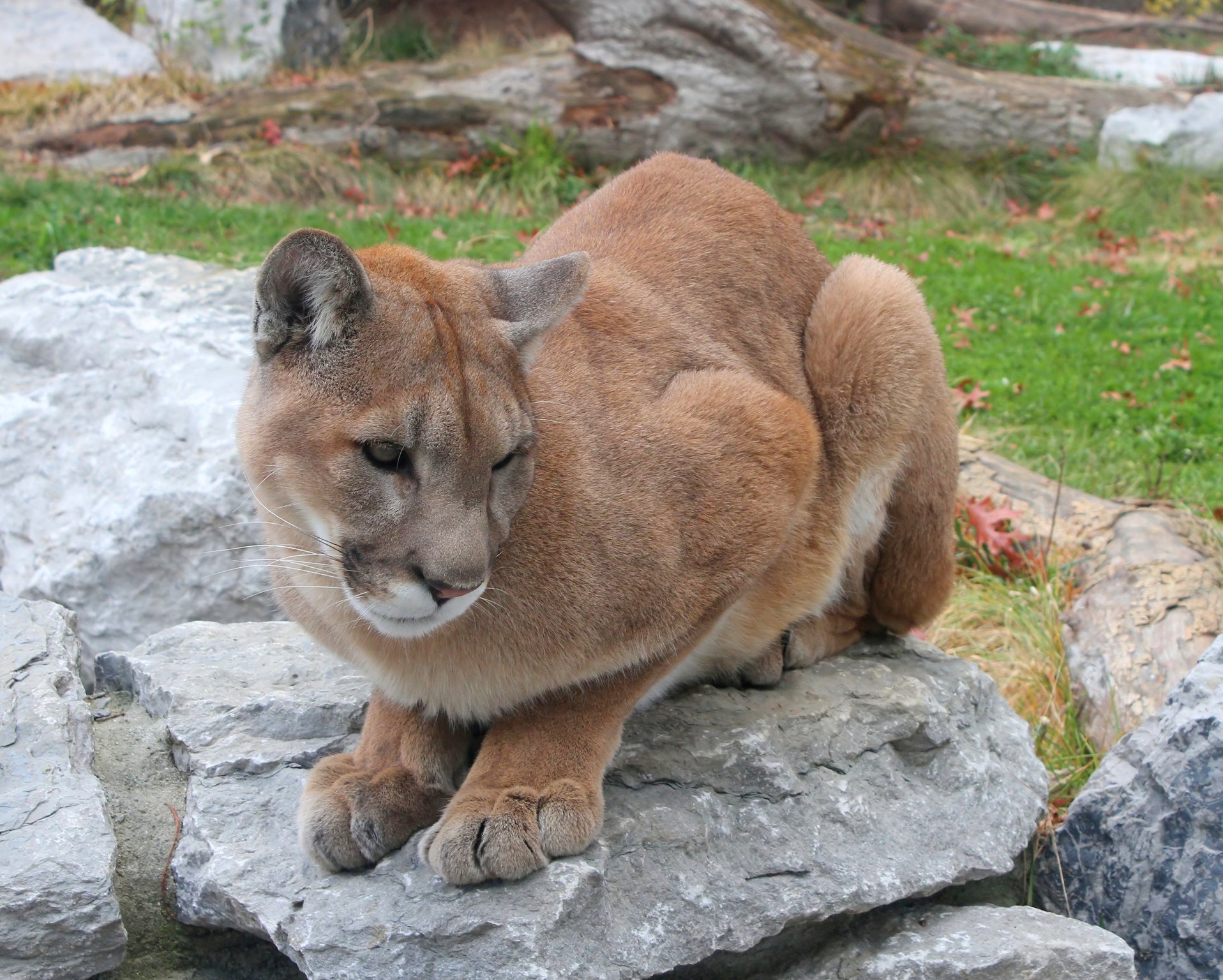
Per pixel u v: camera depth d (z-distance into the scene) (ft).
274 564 10.93
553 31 50.14
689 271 12.89
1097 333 34.58
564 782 10.44
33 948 9.81
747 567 11.38
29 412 19.38
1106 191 46.65
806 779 11.84
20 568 17.99
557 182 43.32
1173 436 27.09
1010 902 12.85
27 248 31.65
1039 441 26.78
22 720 11.62
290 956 9.93
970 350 32.83
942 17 61.36
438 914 9.73
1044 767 13.53
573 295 10.18
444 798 10.96
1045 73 55.52
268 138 41.65
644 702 12.09
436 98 44.01
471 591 9.39
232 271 24.43
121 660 14.11
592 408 10.81
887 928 11.56
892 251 40.78
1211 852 11.78
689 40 45.39
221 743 12.11
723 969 11.04
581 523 10.24
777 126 46.70
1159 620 17.43
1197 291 38.32
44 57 43.96
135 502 17.34
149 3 47.39
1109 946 11.19
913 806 12.11
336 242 9.09
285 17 45.42
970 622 19.38
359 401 9.31
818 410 13.10
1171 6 69.82
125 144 40.96
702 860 10.84
